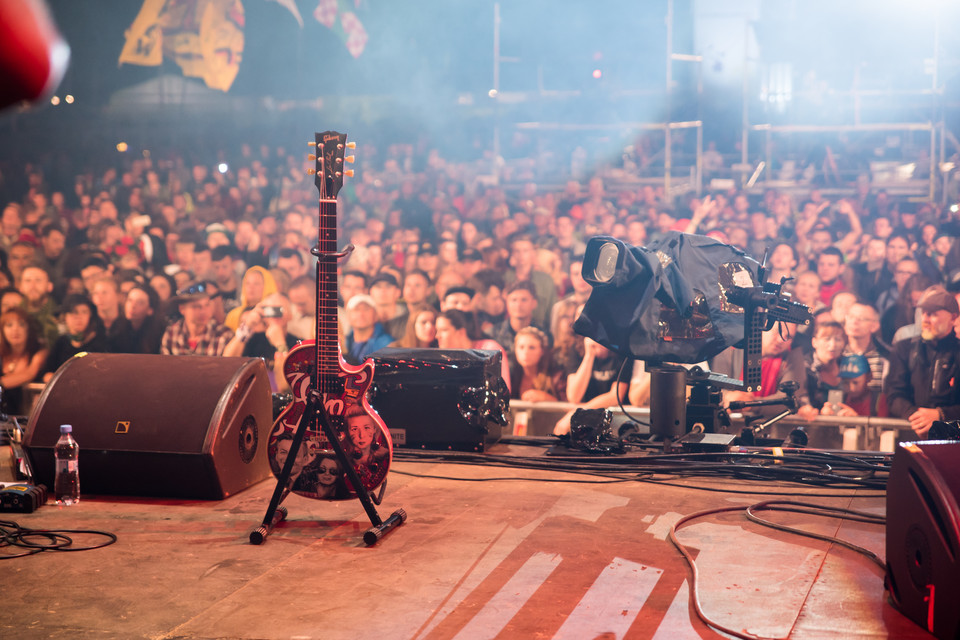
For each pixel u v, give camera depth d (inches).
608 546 126.6
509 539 130.3
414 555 122.6
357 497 138.1
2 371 341.4
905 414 276.2
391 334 318.3
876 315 281.0
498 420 199.9
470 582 111.3
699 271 187.0
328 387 135.1
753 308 185.0
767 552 123.3
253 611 101.4
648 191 325.7
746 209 309.7
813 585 109.7
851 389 280.8
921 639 92.6
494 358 201.2
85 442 151.3
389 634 94.7
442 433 193.3
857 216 290.8
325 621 98.3
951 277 274.4
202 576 113.7
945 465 94.3
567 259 306.3
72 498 152.2
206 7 388.5
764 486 165.6
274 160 365.7
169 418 152.0
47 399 156.3
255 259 335.6
